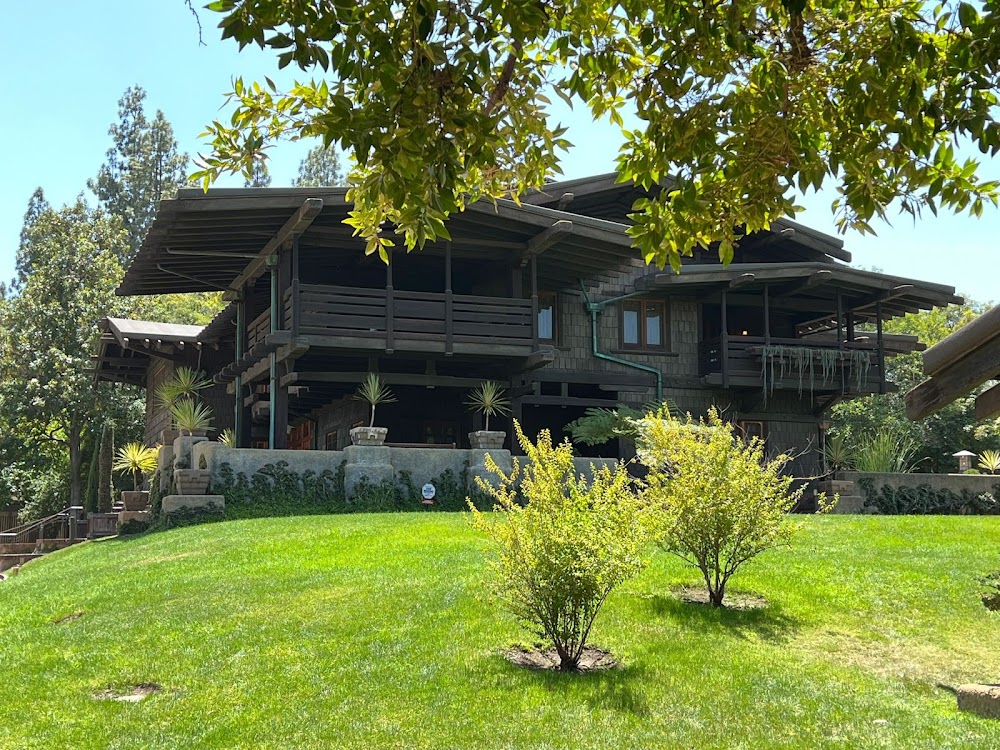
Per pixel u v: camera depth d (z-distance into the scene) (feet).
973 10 15.19
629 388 77.92
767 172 17.70
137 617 30.04
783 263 81.66
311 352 63.67
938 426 110.42
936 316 151.84
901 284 81.05
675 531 30.53
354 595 30.76
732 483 30.40
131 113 194.49
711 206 18.79
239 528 46.68
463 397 79.56
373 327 62.75
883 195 17.88
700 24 16.70
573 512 24.52
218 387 87.61
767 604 31.17
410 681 23.38
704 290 79.97
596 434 69.92
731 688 22.98
